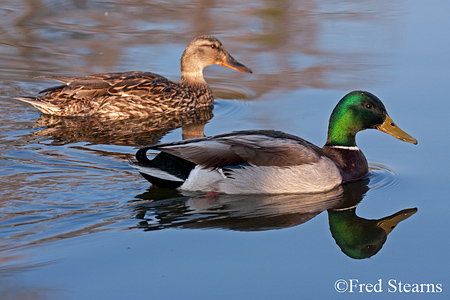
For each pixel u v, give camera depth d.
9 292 8.16
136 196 10.93
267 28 20.31
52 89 15.32
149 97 15.66
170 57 18.52
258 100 15.84
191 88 16.50
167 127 14.81
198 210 10.55
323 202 10.98
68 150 12.89
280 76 17.02
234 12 21.81
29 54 18.47
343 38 19.42
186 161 11.08
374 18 21.08
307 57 18.19
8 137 13.56
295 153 11.21
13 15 21.17
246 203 10.87
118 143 13.47
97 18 21.28
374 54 18.11
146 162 11.12
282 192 11.21
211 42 16.59
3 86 16.45
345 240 9.77
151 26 20.64
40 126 14.38
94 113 15.27
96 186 11.25
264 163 11.14
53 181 11.35
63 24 20.62
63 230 9.69
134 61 18.16
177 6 22.48
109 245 9.31
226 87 17.28
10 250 9.09
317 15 21.61
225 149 11.16
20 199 10.66
